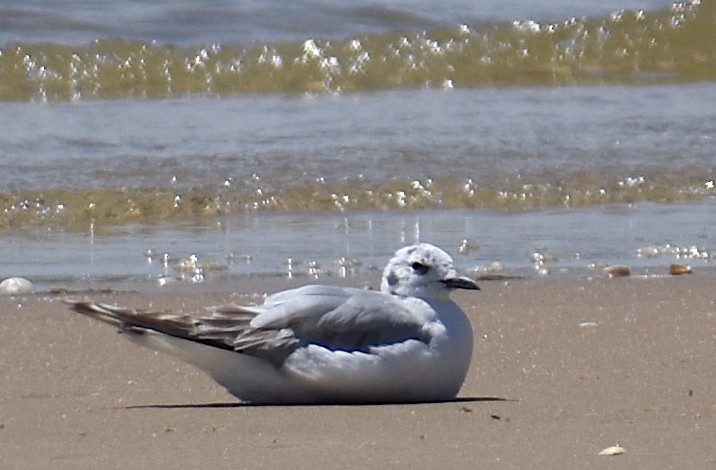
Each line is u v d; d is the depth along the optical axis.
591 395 8.35
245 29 24.41
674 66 24.47
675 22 25.67
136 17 24.45
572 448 6.98
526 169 17.22
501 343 9.94
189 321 8.02
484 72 23.84
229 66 23.08
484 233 14.66
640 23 25.67
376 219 15.39
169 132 18.81
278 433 7.32
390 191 16.27
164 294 11.91
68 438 7.27
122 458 6.82
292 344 7.96
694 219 15.42
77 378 8.91
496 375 8.95
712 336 10.15
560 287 12.12
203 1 25.23
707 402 8.16
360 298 8.09
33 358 9.48
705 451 6.93
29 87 21.73
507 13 25.92
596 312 11.04
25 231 14.60
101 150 17.62
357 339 7.98
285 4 25.47
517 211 15.85
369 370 7.90
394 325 8.02
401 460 6.73
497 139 18.72
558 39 25.03
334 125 19.48
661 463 6.69
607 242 14.25
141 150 17.66
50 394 8.45
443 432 7.33
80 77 22.22
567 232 14.73
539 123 19.81
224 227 14.93
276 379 7.97
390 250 13.88
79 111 20.19
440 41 24.58
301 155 17.55
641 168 17.36
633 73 24.17
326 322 7.99
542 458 6.77
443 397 8.16
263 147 17.94
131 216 15.31
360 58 23.77
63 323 10.64
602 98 21.89
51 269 12.93
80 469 6.62
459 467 6.61
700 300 11.55
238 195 15.98
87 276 12.66
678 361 9.35
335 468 6.60
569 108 21.02
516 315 10.92
